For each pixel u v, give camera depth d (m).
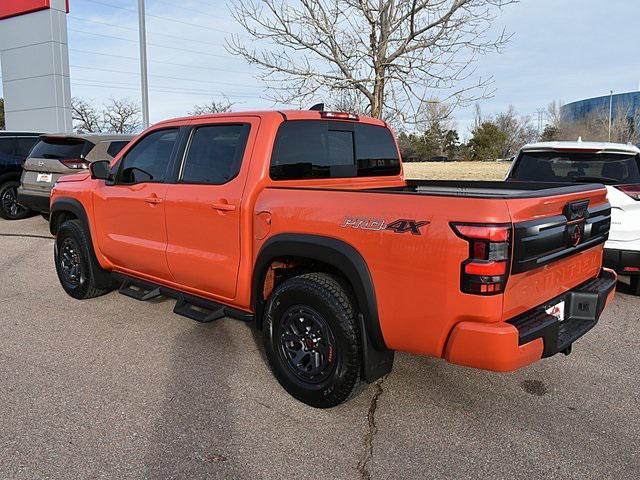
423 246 2.78
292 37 8.84
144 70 15.70
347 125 4.40
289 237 3.37
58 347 4.36
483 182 4.61
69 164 9.15
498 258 2.60
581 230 3.28
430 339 2.85
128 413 3.30
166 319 5.05
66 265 5.64
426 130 9.67
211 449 2.94
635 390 3.64
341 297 3.18
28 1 18.84
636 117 61.88
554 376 3.86
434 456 2.88
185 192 4.10
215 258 3.91
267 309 3.57
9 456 2.84
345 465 2.80
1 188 10.83
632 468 2.77
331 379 3.23
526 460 2.84
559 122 71.00
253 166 3.70
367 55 8.94
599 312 3.41
